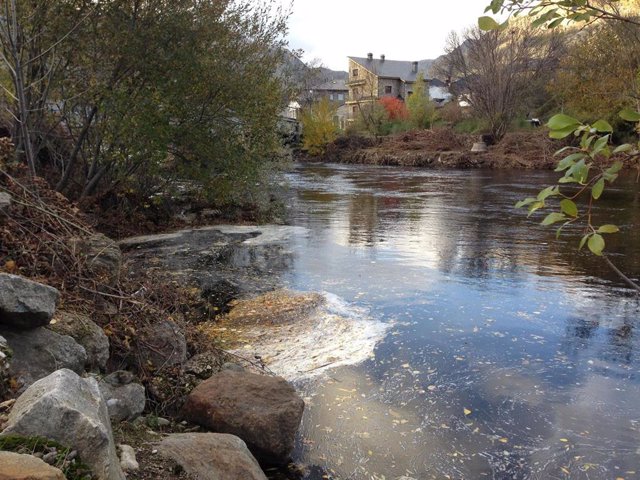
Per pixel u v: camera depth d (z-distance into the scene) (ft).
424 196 72.95
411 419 15.78
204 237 42.09
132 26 38.83
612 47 111.45
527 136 144.97
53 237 18.86
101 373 14.48
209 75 41.34
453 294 27.71
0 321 12.54
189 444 11.64
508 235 44.04
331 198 70.59
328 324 23.29
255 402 14.11
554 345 21.25
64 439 7.74
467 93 192.54
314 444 14.46
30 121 41.09
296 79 61.46
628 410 16.37
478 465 13.67
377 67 300.81
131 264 31.40
